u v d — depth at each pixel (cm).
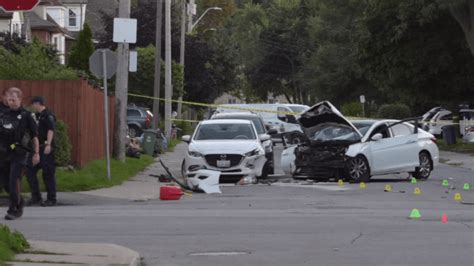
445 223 3534
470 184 5869
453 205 4409
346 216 3819
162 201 4784
